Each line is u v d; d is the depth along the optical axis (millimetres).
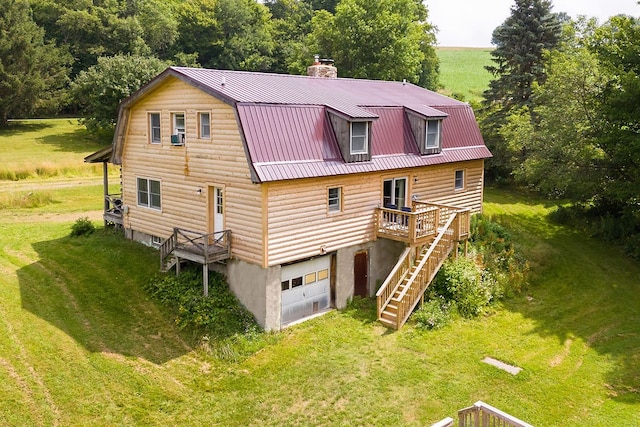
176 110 20172
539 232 28750
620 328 19641
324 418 13750
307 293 19562
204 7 73562
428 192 23469
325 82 23984
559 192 30031
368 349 17281
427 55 59156
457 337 18359
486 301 20797
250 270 18062
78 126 56312
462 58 96125
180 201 20688
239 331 17531
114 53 63969
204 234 19625
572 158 27703
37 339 16062
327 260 20109
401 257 20094
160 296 18922
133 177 22969
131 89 48469
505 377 15859
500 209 31969
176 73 19188
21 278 19719
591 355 17516
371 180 20703
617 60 26422
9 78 51250
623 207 28594
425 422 13633
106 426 13141
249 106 17203
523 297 22266
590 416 14016
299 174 17578
